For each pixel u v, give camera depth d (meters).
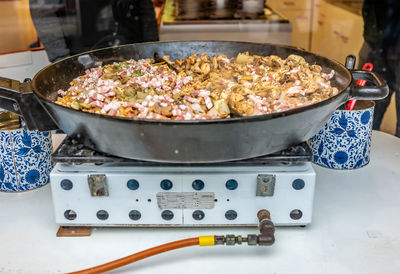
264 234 0.76
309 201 0.83
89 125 0.72
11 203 0.98
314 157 1.15
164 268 0.78
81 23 1.57
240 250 0.82
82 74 1.13
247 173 0.80
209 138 0.69
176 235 0.86
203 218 0.84
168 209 0.83
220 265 0.78
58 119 0.79
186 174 0.80
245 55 1.19
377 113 2.06
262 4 1.98
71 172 0.81
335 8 2.14
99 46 1.63
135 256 0.76
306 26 2.18
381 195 1.01
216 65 1.12
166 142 0.70
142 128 0.68
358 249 0.82
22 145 0.98
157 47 1.25
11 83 0.88
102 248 0.83
